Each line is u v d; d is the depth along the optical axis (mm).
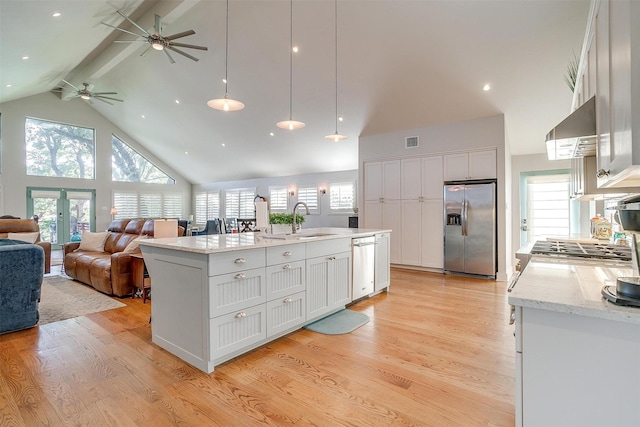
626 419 945
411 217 6156
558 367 1029
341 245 3535
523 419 1083
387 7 3975
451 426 1709
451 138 5688
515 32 3881
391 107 5746
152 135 9977
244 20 4711
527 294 1114
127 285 4211
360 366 2369
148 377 2215
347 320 3324
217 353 2283
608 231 3289
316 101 6129
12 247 3039
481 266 5328
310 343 2777
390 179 6410
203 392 2031
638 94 868
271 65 5480
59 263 7309
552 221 6023
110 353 2588
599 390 976
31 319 3139
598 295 1095
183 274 2441
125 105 8734
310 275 3094
